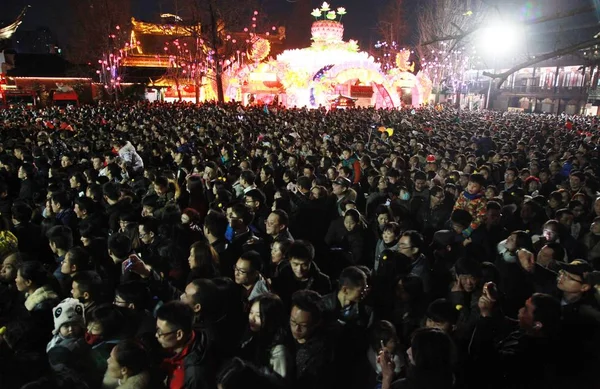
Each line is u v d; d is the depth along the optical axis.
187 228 5.49
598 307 3.67
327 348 3.30
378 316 4.10
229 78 37.16
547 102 47.28
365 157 9.68
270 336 3.30
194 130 15.86
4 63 45.31
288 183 8.57
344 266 5.77
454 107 43.88
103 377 3.14
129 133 15.10
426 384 2.78
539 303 3.29
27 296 3.96
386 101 39.88
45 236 5.89
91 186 6.98
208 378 3.19
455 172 8.44
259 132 16.39
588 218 6.24
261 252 5.07
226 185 7.93
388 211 5.61
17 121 20.47
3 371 3.02
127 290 3.79
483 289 3.75
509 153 11.41
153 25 51.03
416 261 4.71
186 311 3.11
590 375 3.17
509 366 3.35
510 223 6.49
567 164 9.92
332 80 34.56
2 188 6.95
